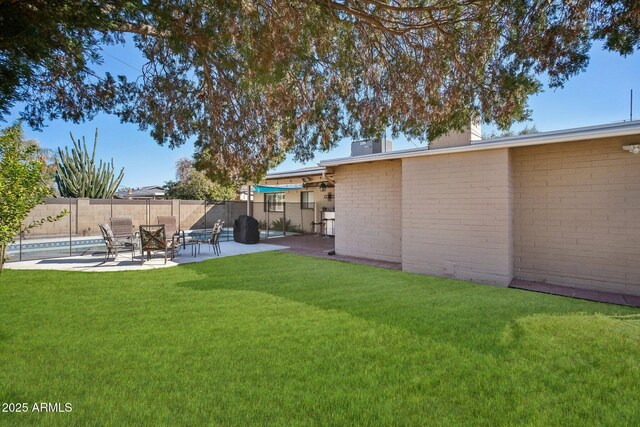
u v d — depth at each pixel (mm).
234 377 2787
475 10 4367
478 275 6840
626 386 2645
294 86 5773
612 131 5547
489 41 4617
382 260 9242
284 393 2557
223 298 5211
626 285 5797
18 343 3441
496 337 3609
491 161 6719
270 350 3303
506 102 4938
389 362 3053
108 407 2369
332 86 5867
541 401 2453
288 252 10711
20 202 4184
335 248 10414
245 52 4355
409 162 7922
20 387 2613
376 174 9422
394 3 4891
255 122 6582
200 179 24062
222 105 6164
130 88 5664
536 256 6688
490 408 2373
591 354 3189
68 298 5211
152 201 17406
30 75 3967
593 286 6098
